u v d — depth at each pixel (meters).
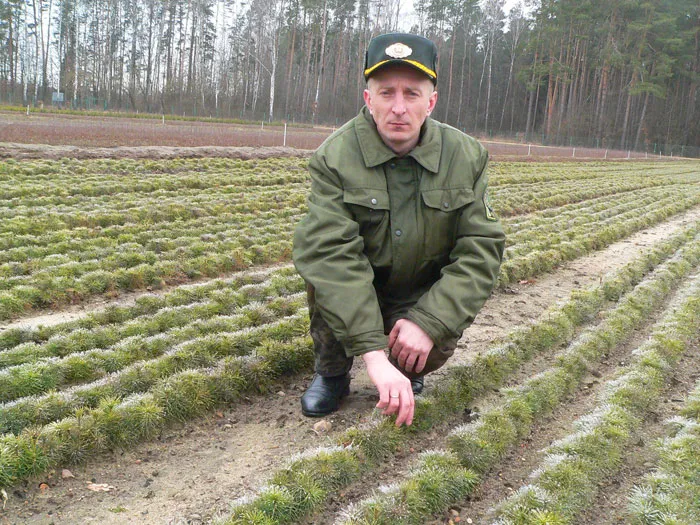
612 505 3.34
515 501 3.20
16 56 69.69
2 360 4.66
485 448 3.65
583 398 4.65
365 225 3.22
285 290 6.92
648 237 11.90
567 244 9.80
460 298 3.04
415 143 3.16
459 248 3.19
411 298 3.58
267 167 18.45
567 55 68.12
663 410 4.48
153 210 10.77
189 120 47.25
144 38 76.62
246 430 3.97
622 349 5.71
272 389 4.53
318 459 3.41
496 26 78.81
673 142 68.81
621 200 16.98
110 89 66.88
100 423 3.66
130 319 5.97
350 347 2.93
